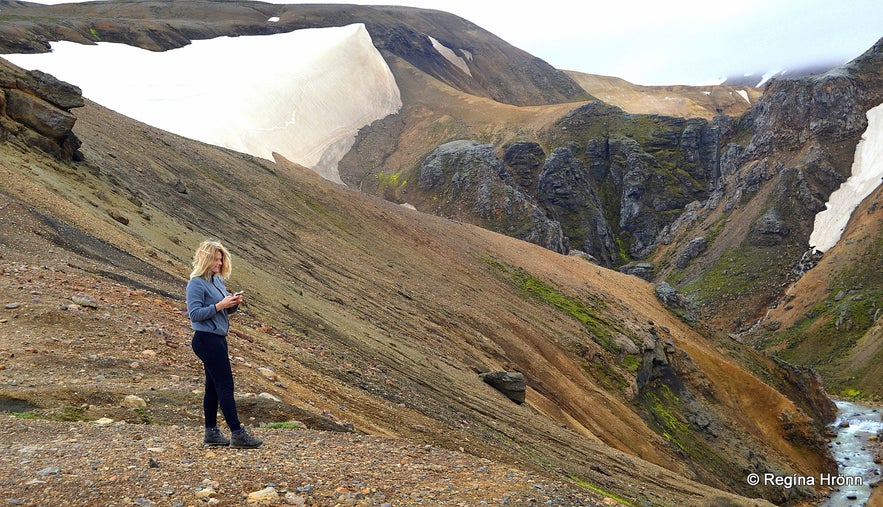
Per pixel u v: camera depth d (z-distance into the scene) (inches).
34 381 362.9
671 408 2509.8
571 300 2864.2
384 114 7027.6
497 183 5723.4
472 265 2797.7
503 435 1004.6
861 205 5610.2
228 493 246.1
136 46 6097.4
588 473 1028.5
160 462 267.1
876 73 6830.7
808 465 2529.5
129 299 583.8
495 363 1760.6
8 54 4682.6
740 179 6525.6
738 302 5359.3
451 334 1797.5
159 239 1045.8
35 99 1064.8
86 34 5821.9
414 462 376.2
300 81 6274.6
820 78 6683.1
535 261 3312.0
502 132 6929.1
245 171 2276.1
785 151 6505.9
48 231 699.4
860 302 4692.4
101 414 347.9
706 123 7342.5
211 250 306.0
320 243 1988.2
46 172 959.0
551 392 1879.9
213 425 312.7
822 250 5477.4
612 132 7135.8
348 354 959.0
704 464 2242.9
